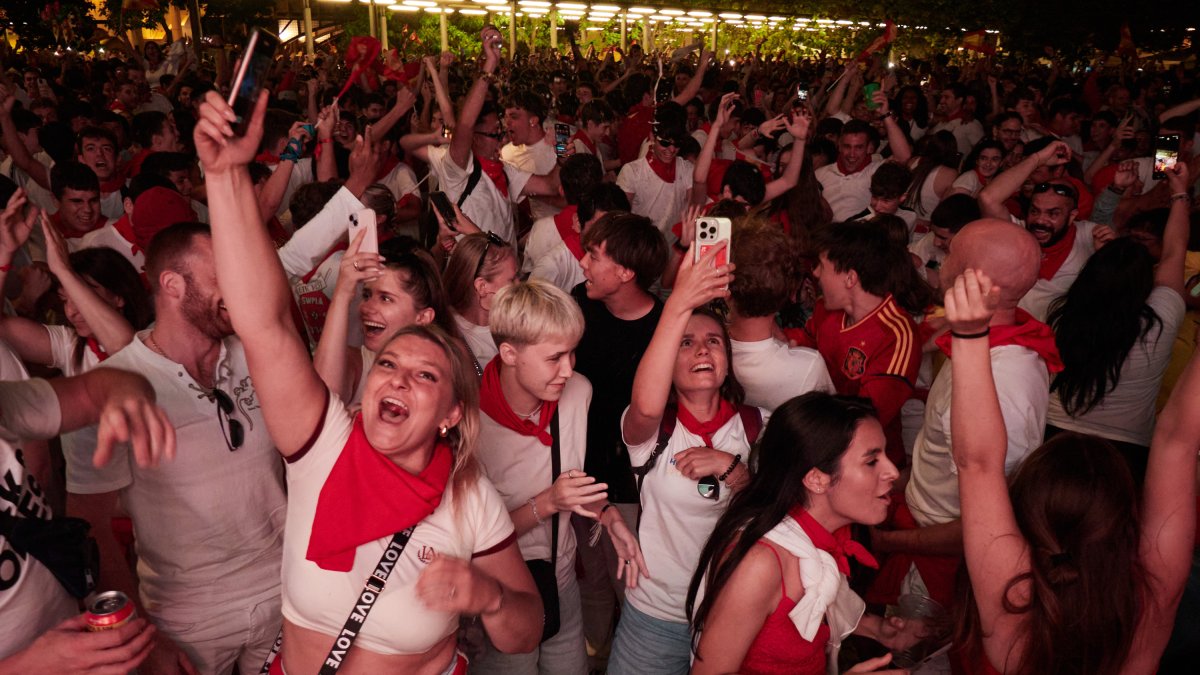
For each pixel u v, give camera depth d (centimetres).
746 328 297
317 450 181
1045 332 270
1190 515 188
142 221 360
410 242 301
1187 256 422
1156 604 191
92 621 162
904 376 306
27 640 166
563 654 283
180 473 223
